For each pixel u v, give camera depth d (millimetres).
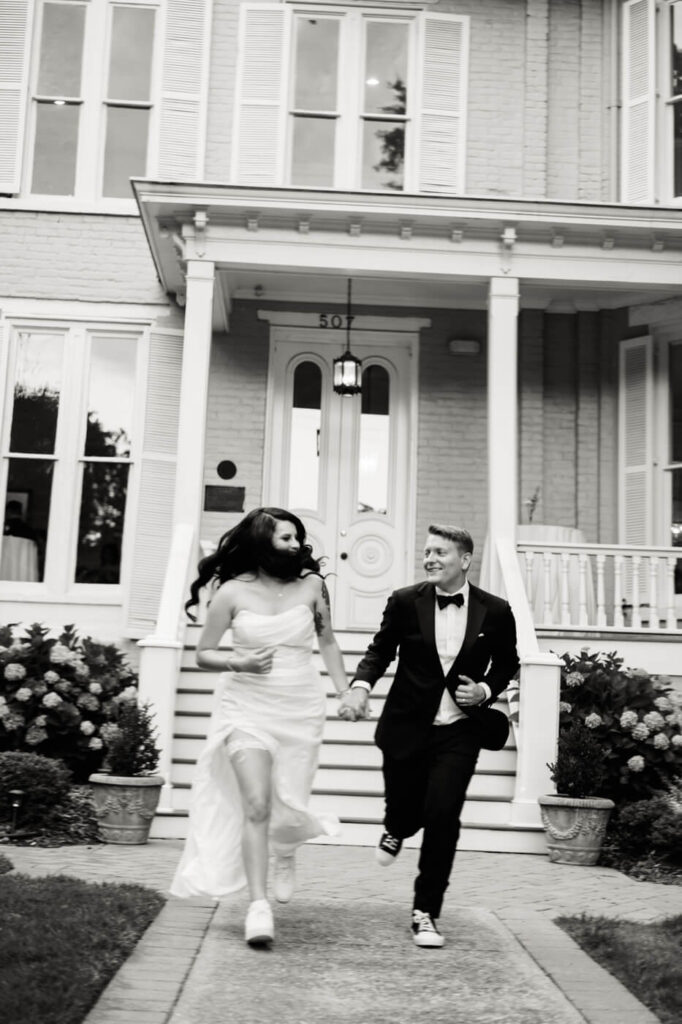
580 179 12078
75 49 12086
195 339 9781
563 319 11992
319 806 7883
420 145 11992
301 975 4066
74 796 8125
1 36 11992
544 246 10039
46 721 8523
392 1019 3633
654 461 11414
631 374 11648
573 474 11750
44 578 11289
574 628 9844
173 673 8102
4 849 6766
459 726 4699
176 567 8945
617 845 7547
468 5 12219
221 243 9930
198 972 4031
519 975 4184
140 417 11539
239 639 4594
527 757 7836
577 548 9969
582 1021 3670
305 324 11938
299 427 11953
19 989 3553
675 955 4430
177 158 11875
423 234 10000
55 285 11680
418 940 4520
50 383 11594
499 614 4797
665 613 10609
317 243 9961
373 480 11953
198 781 4574
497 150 12055
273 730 4504
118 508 11469
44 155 11977
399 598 4863
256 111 11984
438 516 11758
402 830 4871
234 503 11586
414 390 11914
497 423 9812
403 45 12195
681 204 11570
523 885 6367
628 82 11891
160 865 6383
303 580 4742
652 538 11305
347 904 5383
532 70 12148
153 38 12109
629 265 10086
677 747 8195
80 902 4785
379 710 8922
